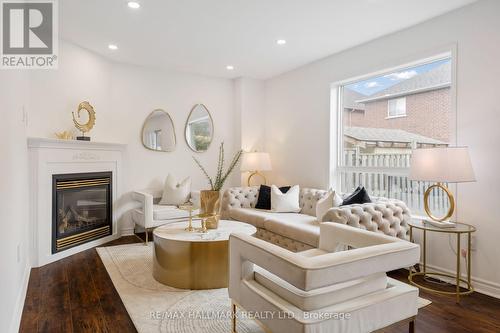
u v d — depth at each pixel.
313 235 3.08
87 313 2.33
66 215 3.82
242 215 4.22
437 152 2.65
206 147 5.41
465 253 2.89
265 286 1.84
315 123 4.60
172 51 4.21
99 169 4.20
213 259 2.76
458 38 2.97
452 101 3.02
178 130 5.18
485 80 2.78
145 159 4.91
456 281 2.83
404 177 3.61
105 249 3.97
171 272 2.79
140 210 4.42
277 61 4.61
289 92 5.08
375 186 3.94
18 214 2.47
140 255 3.72
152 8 3.02
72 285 2.83
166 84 5.07
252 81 5.53
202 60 4.59
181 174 5.21
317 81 4.56
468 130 2.90
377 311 1.66
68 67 3.88
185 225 3.41
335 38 3.73
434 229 2.67
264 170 5.14
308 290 1.45
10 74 2.15
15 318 2.09
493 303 2.53
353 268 1.56
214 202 3.24
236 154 5.53
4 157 1.84
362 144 4.14
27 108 3.30
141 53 4.29
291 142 5.04
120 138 4.69
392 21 3.27
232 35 3.66
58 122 3.78
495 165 2.71
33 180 3.34
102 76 4.39
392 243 1.85
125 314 2.32
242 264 1.94
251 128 5.52
